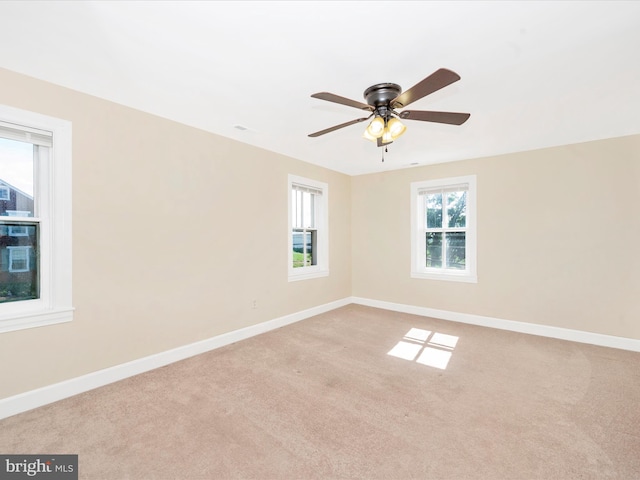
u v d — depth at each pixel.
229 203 3.38
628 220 3.21
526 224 3.77
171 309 2.87
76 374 2.30
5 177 2.08
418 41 1.73
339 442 1.77
